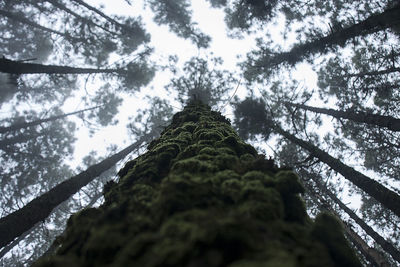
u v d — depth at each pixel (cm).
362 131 1178
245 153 248
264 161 190
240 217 108
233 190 148
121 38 1658
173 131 357
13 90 1656
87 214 178
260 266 86
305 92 1155
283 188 159
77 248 137
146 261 97
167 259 92
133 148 1298
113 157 1049
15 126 1372
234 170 186
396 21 797
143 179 199
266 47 1285
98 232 123
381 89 1080
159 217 131
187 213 121
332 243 133
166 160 230
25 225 504
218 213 124
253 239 99
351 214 1056
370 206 1298
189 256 91
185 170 184
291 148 1247
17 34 1720
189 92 1203
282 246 104
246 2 1212
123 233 122
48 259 138
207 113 493
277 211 134
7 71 686
